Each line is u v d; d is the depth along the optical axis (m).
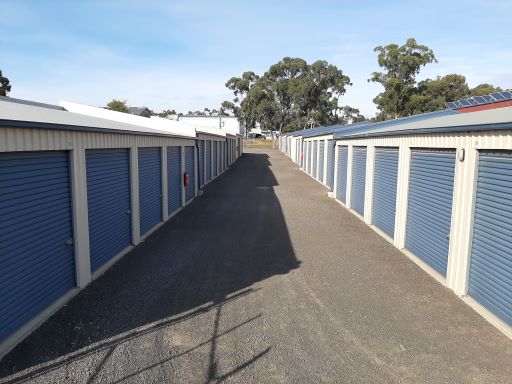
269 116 78.81
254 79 88.38
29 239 5.50
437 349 5.02
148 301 6.36
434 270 7.93
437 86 50.50
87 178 7.23
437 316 5.95
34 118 6.33
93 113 15.85
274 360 4.74
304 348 5.02
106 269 7.84
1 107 7.11
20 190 5.30
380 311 6.10
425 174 8.46
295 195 18.56
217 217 13.27
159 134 11.32
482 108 13.09
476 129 6.13
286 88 77.94
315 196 18.36
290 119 80.06
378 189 11.79
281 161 42.09
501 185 5.81
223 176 27.36
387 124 14.48
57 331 5.32
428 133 8.07
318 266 8.23
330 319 5.82
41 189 5.79
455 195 6.93
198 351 4.91
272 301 6.43
